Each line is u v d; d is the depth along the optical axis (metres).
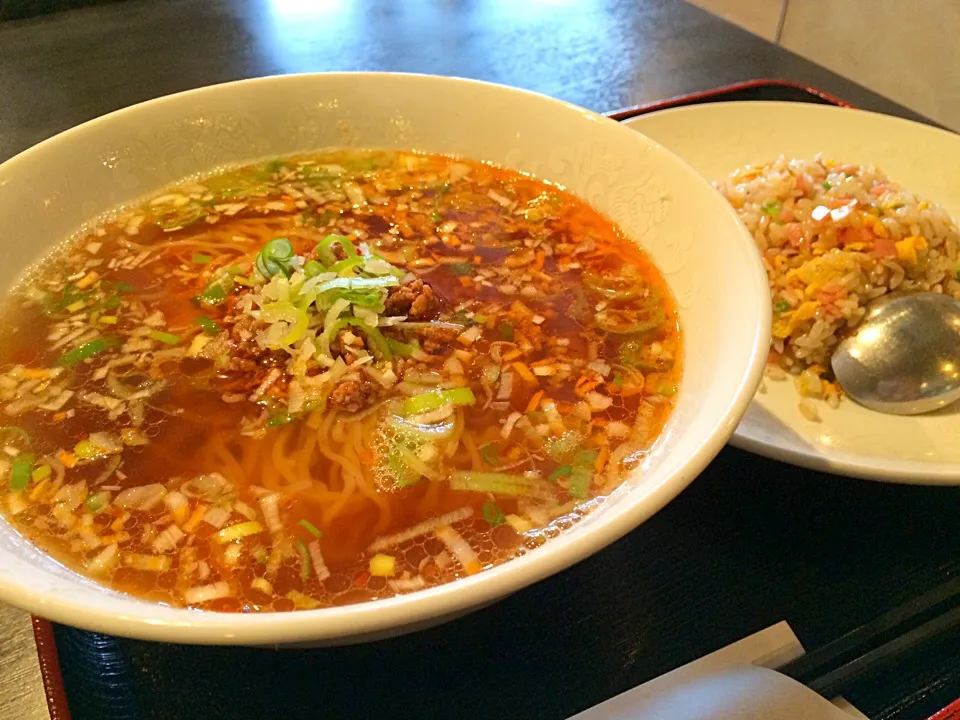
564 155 0.31
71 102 0.42
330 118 0.32
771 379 0.31
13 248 0.26
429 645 0.21
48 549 0.20
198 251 0.28
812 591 0.23
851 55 0.68
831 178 0.35
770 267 0.33
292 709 0.20
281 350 0.24
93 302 0.26
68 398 0.23
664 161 0.27
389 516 0.21
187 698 0.20
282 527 0.20
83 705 0.19
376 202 0.31
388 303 0.25
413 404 0.23
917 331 0.30
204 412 0.23
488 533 0.20
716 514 0.24
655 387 0.24
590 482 0.21
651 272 0.27
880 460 0.25
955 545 0.24
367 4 0.55
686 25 0.54
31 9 0.53
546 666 0.21
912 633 0.22
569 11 0.55
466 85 0.32
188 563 0.20
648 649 0.22
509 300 0.27
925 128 0.40
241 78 0.45
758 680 0.20
